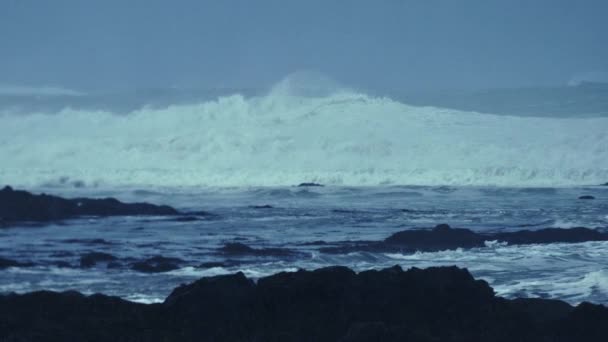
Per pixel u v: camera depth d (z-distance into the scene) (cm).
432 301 4456
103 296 4759
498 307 4456
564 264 7531
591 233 9231
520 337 4206
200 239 9619
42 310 4550
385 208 13675
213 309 4362
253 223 11412
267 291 4428
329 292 4422
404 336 3988
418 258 8012
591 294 5912
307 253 8225
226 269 7369
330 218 12044
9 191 11994
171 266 7412
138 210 12394
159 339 4172
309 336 4206
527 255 8106
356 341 3972
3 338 4153
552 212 12625
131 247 8881
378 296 4441
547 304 4525
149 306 4581
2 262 7488
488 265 7550
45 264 7556
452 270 4644
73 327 4284
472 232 9006
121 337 4188
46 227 10862
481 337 4206
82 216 11969
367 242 8850
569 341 4184
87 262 7575
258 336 4178
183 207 14225
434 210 13250
